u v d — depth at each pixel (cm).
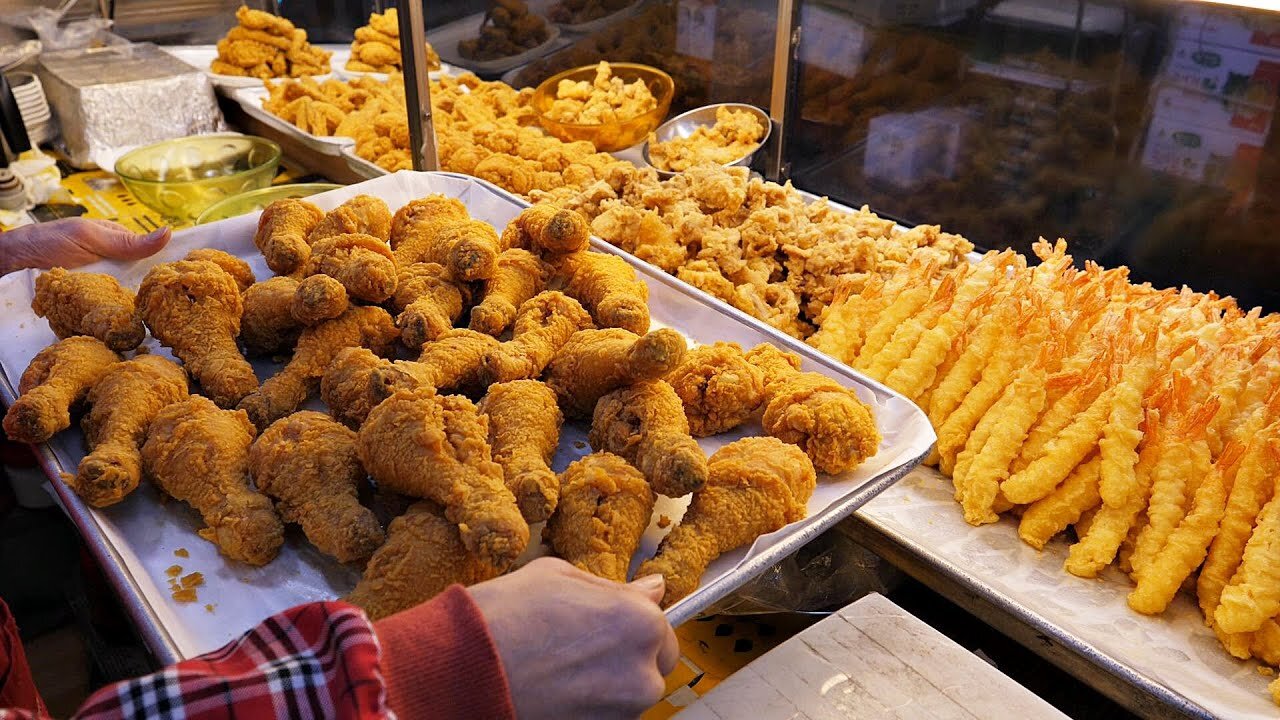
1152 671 117
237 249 181
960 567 135
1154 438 143
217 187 274
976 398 159
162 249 175
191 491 116
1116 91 220
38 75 338
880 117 264
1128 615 132
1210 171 212
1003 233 254
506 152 269
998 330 164
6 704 113
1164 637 128
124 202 290
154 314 146
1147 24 209
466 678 74
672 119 283
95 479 113
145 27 390
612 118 276
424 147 234
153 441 120
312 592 110
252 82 345
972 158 252
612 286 155
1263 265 211
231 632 104
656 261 193
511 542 97
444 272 156
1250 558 126
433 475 106
